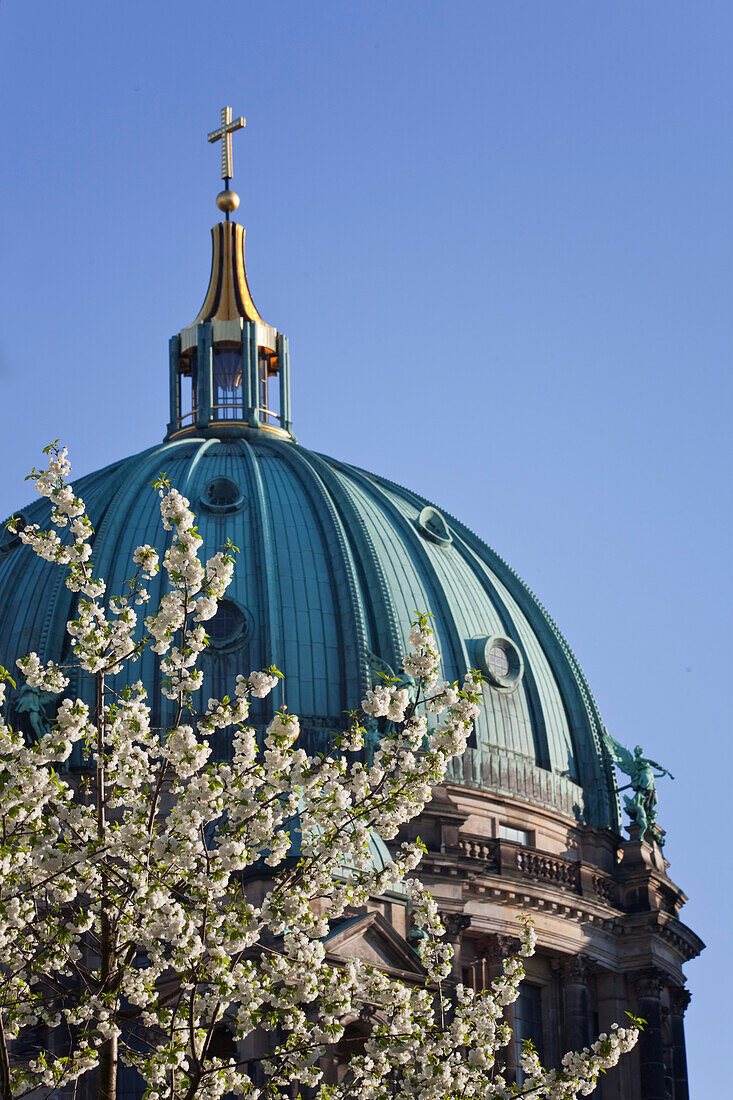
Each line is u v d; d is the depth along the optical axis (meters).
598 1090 194.00
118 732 95.50
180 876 95.75
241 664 189.12
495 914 186.88
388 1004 104.19
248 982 95.88
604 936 197.75
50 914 96.88
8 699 186.38
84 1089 161.38
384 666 191.62
